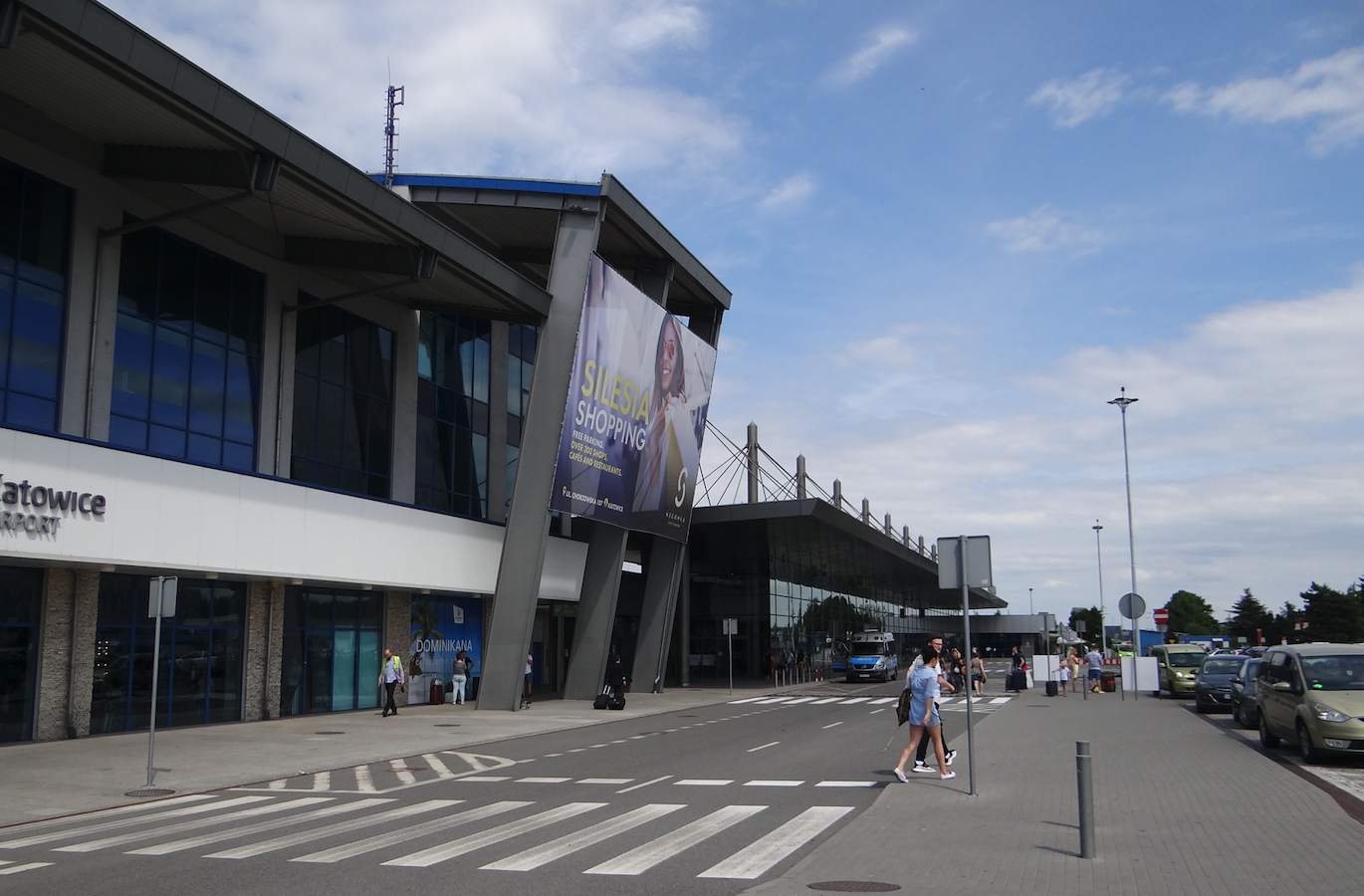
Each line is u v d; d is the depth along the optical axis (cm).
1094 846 987
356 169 2467
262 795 1502
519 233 3769
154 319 2488
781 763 1794
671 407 3938
